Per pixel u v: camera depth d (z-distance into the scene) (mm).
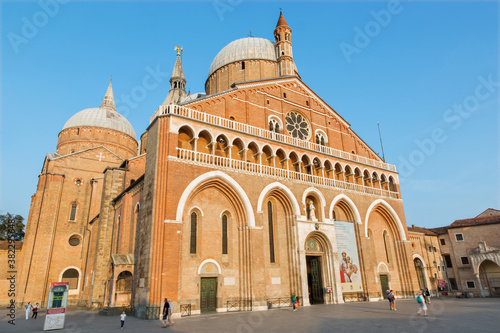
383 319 20672
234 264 29500
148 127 30703
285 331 16828
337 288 34281
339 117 46312
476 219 53719
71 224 48969
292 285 32125
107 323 21703
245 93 37344
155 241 24891
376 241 42156
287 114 40625
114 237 35781
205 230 28703
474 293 49531
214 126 31250
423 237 51594
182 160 28031
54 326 19922
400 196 45656
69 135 61719
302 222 34094
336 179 41094
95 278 34625
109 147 62594
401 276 42062
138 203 30703
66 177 50562
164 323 19516
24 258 43594
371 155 47500
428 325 17703
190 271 26656
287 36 46719
